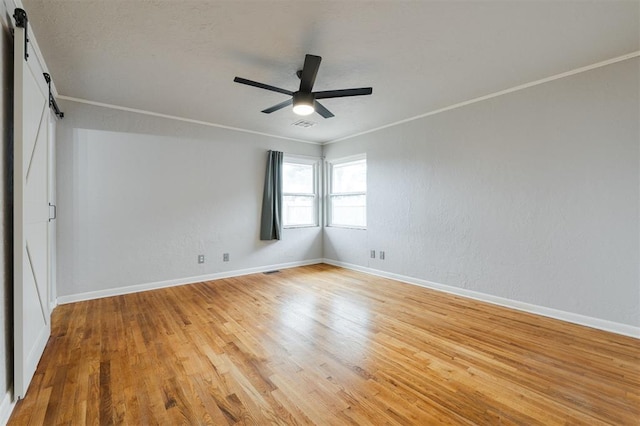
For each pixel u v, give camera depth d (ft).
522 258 10.44
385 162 15.24
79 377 6.39
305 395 5.82
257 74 9.43
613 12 6.47
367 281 14.48
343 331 8.75
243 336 8.41
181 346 7.81
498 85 10.37
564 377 6.40
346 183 18.10
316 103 9.53
